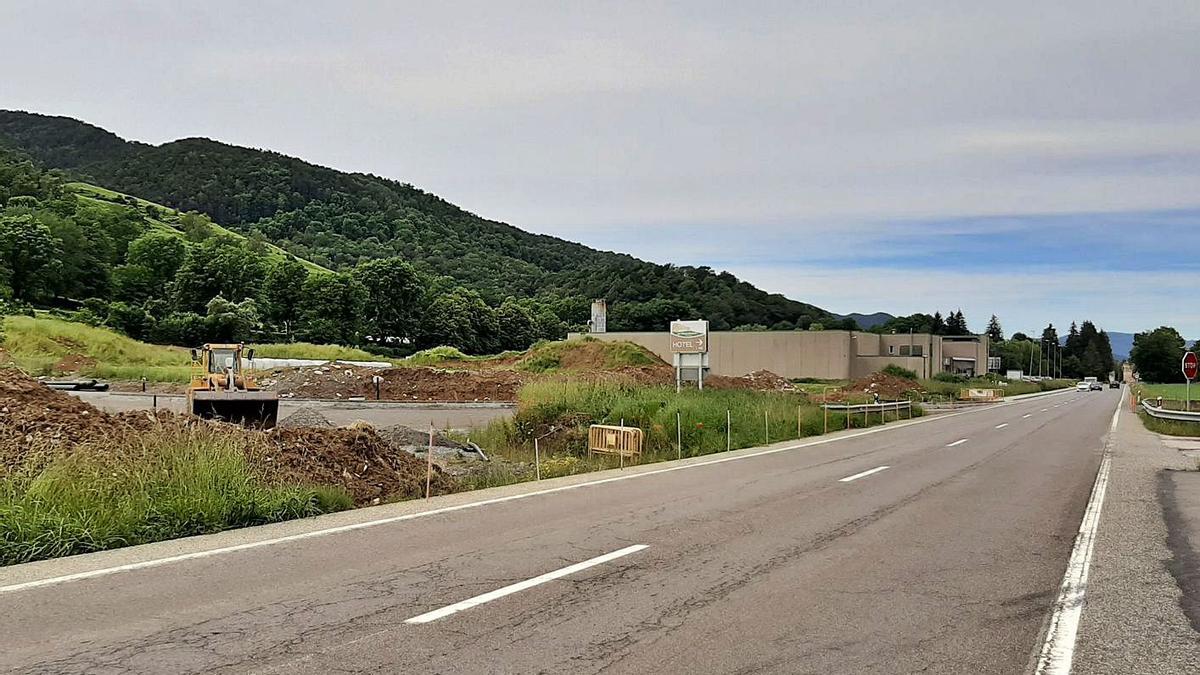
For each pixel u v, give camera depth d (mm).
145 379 47125
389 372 47156
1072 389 143375
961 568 8734
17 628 6156
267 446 13508
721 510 12172
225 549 8930
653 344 90625
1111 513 12547
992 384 97812
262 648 5797
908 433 30547
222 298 90625
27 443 12383
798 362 86500
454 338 118125
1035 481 16469
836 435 29141
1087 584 8133
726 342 89188
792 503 13023
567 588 7559
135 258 109188
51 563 8195
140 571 7914
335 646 5855
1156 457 22000
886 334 95812
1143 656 6070
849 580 8133
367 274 113938
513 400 42688
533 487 14359
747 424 25922
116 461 10625
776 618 6773
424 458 19938
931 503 13312
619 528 10562
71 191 143875
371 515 11242
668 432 22922
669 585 7766
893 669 5672
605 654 5805
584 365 65375
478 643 5977
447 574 7984
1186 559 9312
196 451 11195
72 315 82500
